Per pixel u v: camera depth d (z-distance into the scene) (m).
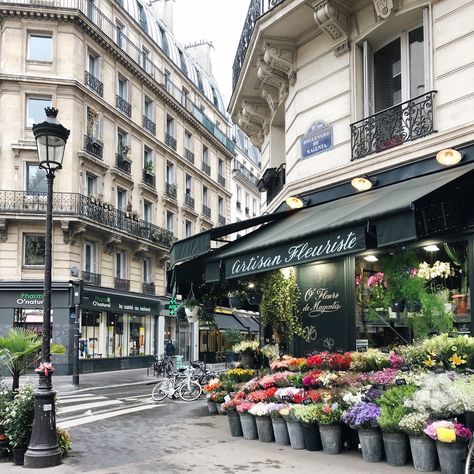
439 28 8.46
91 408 12.89
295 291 10.15
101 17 28.72
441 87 8.34
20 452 6.87
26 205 24.78
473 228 7.50
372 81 9.90
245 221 9.69
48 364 7.03
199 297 11.59
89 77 27.36
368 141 9.38
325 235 7.23
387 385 6.67
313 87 10.70
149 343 32.34
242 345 11.92
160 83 34.41
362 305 9.12
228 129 51.03
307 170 10.68
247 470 6.09
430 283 8.18
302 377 7.86
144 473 6.14
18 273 24.75
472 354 6.72
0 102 25.42
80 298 19.61
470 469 5.00
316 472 5.90
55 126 7.46
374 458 6.25
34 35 26.20
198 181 41.19
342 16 9.86
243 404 7.95
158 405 13.09
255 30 11.04
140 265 31.67
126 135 30.89
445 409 5.75
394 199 7.16
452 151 7.40
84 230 25.56
